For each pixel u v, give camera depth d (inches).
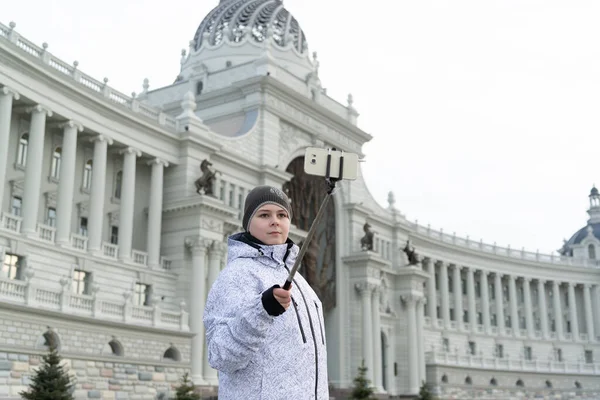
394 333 3818.9
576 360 5118.1
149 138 2544.3
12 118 2178.9
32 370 1656.0
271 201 240.1
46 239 2105.1
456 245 4626.0
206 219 2539.4
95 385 1863.9
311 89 3469.5
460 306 4621.1
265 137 3078.2
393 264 3954.2
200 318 2439.7
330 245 3499.0
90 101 2299.5
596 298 5324.8
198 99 3292.3
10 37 2030.0
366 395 2635.3
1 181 1959.9
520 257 5039.4
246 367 212.5
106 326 1955.0
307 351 221.3
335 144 3560.5
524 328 5064.0
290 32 3747.5
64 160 2203.5
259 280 225.1
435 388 3853.3
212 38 3676.2
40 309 1739.7
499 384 4308.6
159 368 2091.5
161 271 2459.4
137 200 2618.1
